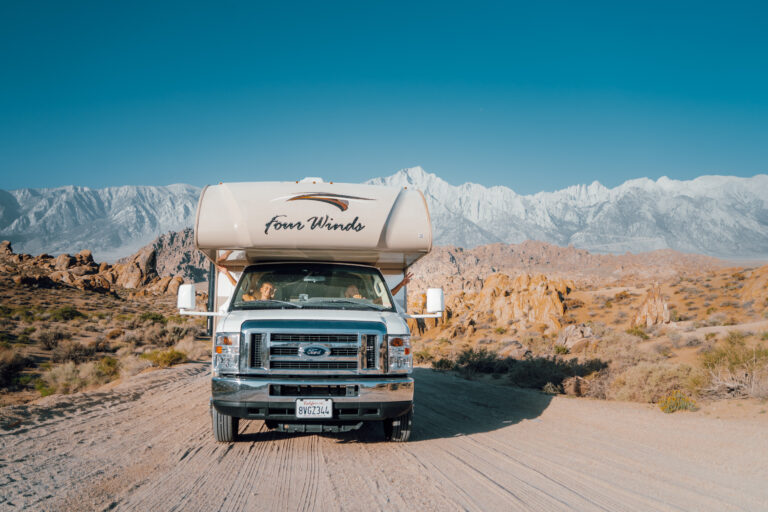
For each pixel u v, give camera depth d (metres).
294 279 7.41
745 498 4.62
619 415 9.23
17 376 19.70
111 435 7.18
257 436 7.08
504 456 6.14
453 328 48.06
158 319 49.75
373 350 6.06
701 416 8.80
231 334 6.00
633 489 4.88
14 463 5.60
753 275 46.50
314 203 7.04
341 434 7.27
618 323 44.16
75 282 75.56
